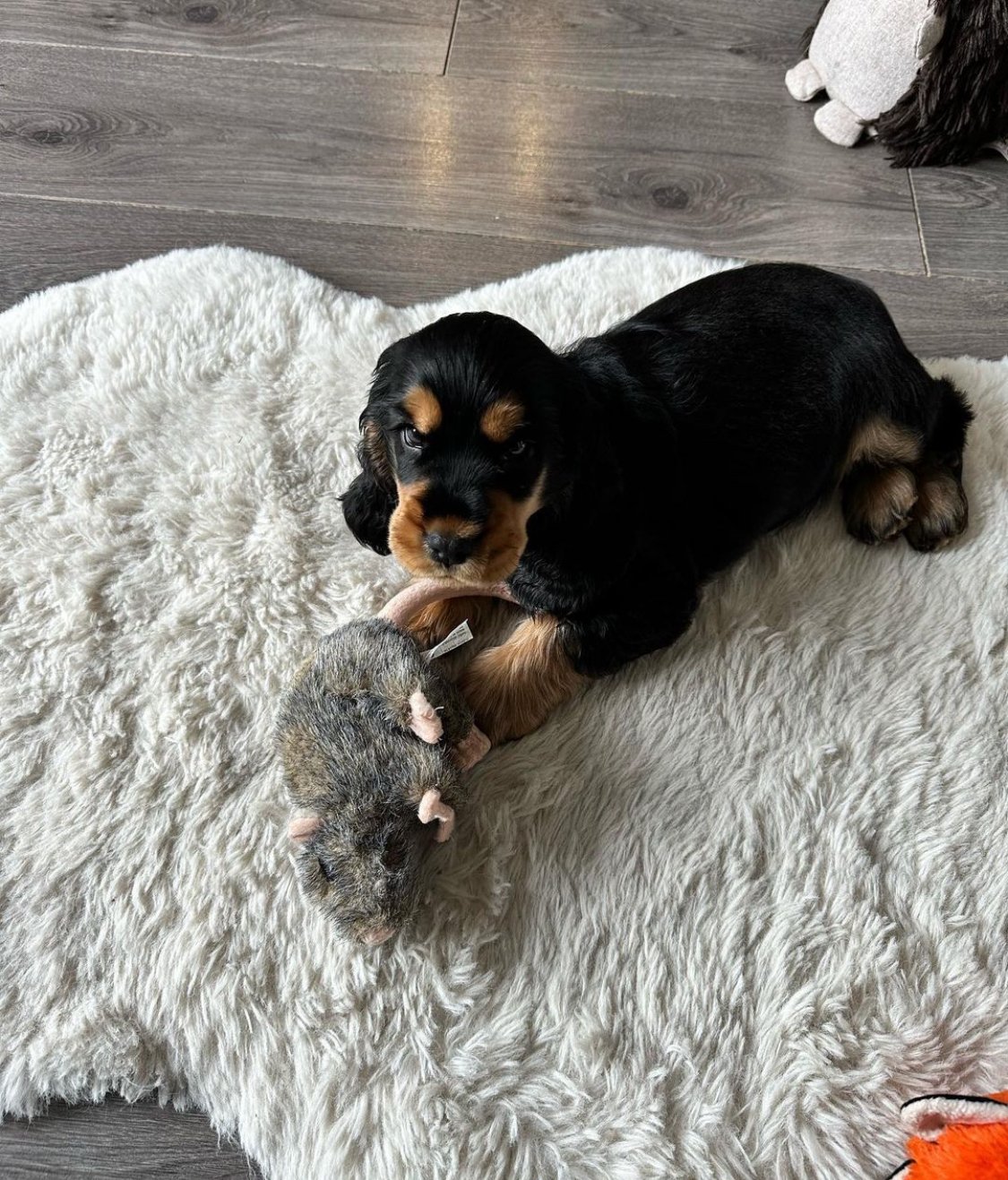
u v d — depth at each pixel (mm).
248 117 2201
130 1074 1155
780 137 2213
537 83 2283
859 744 1373
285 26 2357
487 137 2191
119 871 1266
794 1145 1110
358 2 2410
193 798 1315
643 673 1425
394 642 1228
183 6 2377
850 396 1428
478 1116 1118
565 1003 1187
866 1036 1176
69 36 2314
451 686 1252
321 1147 1104
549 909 1246
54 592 1483
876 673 1430
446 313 1834
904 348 1486
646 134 2207
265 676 1411
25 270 1955
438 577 1104
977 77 1982
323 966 1201
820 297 1436
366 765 1162
